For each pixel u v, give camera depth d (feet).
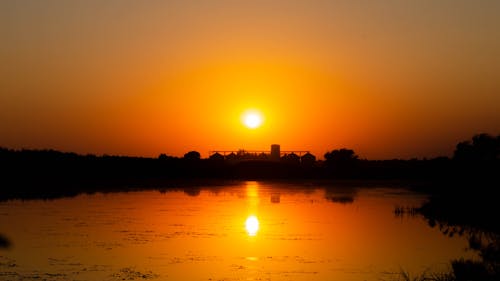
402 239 104.58
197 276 71.67
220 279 70.33
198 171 418.92
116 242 96.94
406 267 77.92
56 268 74.90
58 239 99.50
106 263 78.74
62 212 146.92
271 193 238.27
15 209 154.40
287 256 85.76
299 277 71.82
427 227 122.93
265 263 80.28
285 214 147.74
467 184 186.19
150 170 394.52
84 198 197.67
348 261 82.02
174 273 73.26
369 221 133.59
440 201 168.86
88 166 337.93
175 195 219.00
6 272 71.97
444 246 96.32
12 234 104.83
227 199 200.34
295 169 452.76
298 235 108.58
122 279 69.51
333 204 181.78
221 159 472.85
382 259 84.02
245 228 117.80
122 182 314.14
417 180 411.34
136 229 114.01
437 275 68.80
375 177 447.01
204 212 150.71
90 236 103.40
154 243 96.48
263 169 435.53
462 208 149.89
